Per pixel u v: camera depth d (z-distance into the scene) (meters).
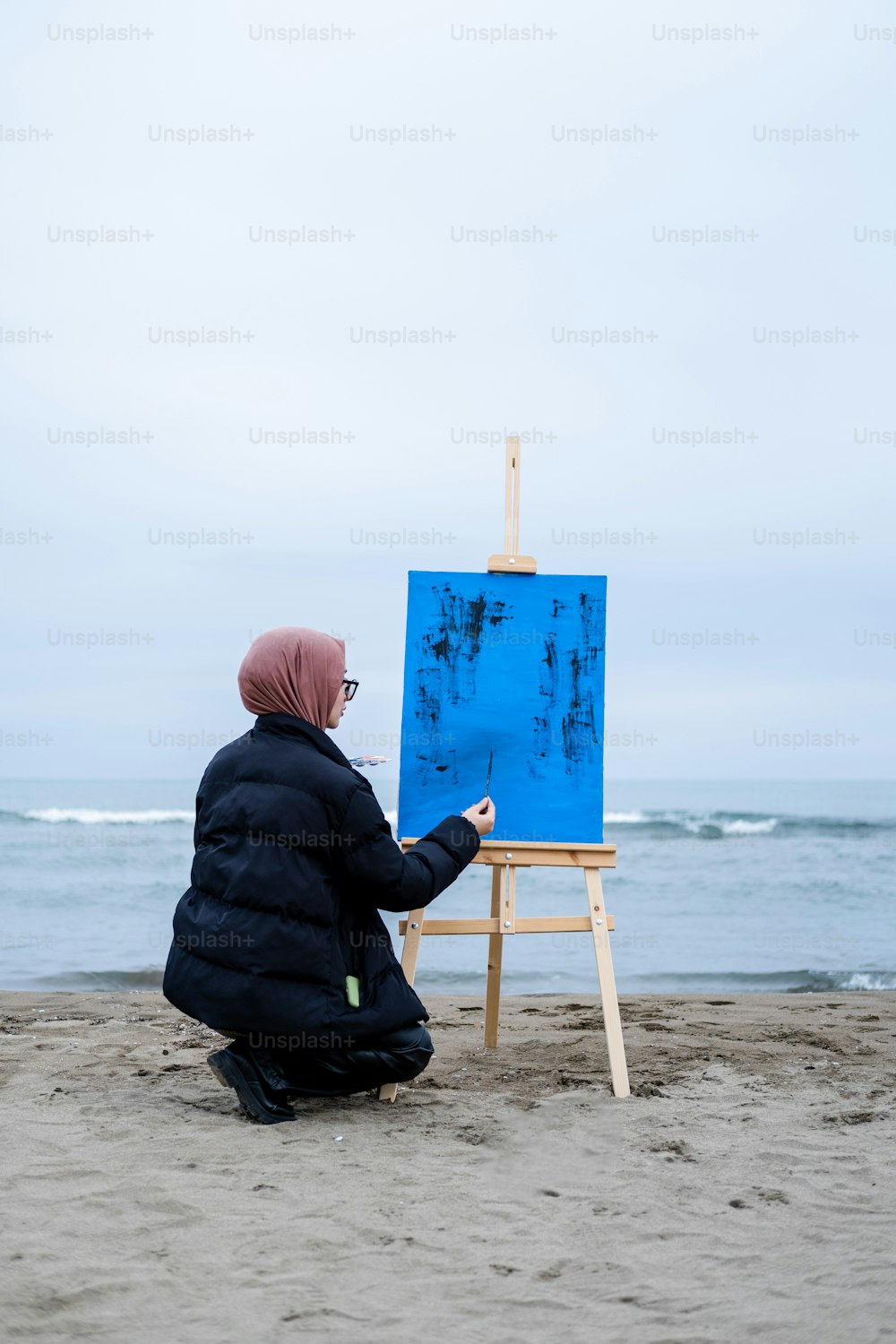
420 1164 3.14
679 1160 3.19
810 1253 2.52
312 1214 2.73
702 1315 2.21
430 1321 2.19
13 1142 3.30
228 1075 3.56
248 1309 2.23
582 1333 2.13
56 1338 2.10
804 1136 3.42
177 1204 2.78
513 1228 2.67
